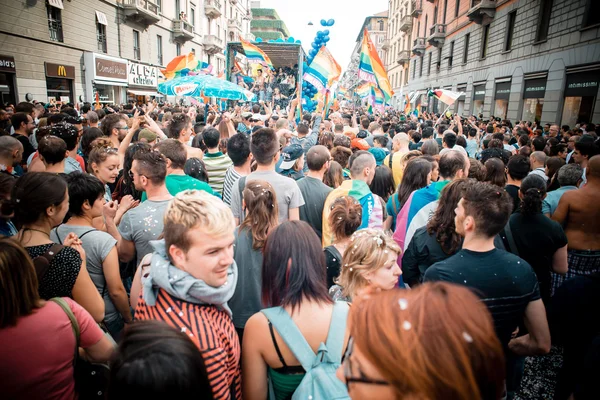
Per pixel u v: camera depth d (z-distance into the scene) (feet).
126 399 2.93
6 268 4.48
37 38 51.72
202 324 4.75
